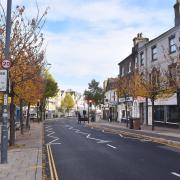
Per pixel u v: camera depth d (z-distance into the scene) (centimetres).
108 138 2916
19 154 1736
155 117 4634
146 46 4912
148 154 1828
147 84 3769
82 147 2203
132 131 3716
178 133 3244
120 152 1925
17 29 1930
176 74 3219
